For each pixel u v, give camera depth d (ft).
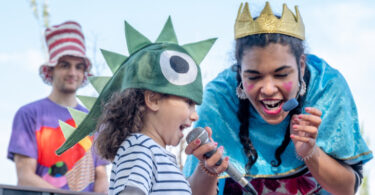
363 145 8.18
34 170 10.40
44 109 10.96
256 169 8.30
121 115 6.56
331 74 8.31
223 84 8.54
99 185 11.00
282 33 7.29
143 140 6.21
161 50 6.64
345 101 8.16
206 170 7.26
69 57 11.43
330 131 8.02
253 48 7.31
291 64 7.30
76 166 10.73
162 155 6.21
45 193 8.27
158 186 6.02
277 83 7.31
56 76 11.37
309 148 7.48
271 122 7.58
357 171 8.34
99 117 6.78
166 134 6.58
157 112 6.54
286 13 7.37
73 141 6.98
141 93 6.55
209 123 8.44
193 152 6.91
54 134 10.77
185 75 6.55
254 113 8.23
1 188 7.76
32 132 10.62
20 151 10.39
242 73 7.55
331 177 7.78
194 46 7.23
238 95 8.23
